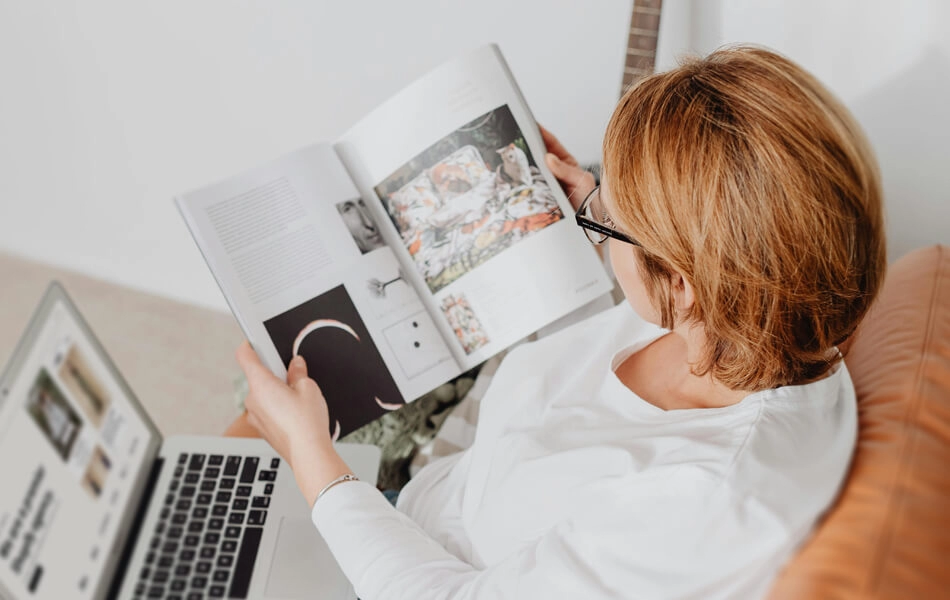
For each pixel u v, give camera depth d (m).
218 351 1.65
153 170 1.51
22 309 1.65
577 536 0.59
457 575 0.68
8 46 1.34
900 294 0.72
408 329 0.86
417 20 1.33
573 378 0.79
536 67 1.40
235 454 0.88
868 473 0.54
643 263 0.59
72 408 0.82
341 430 0.83
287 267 0.82
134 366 1.62
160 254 1.63
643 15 1.17
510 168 0.88
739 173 0.48
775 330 0.54
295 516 0.84
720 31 1.27
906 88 0.92
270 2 1.31
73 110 1.42
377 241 0.87
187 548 0.82
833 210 0.48
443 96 0.87
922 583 0.47
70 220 1.59
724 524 0.52
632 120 0.53
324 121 1.45
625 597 0.55
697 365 0.61
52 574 0.73
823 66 1.04
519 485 0.70
